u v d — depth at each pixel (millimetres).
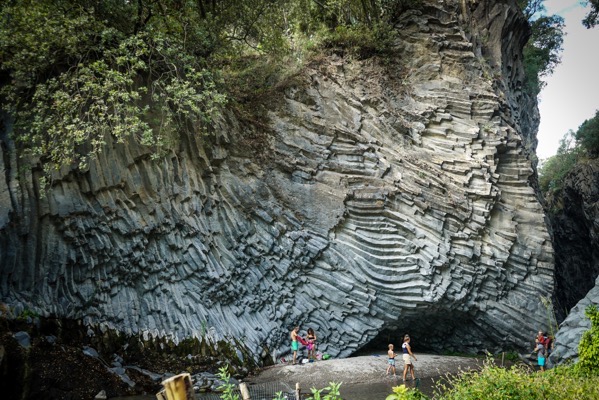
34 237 11336
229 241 15141
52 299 11195
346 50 20016
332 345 16016
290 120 17922
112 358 11562
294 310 15812
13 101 11773
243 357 13680
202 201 14922
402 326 17516
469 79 20234
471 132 19266
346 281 16375
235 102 17359
